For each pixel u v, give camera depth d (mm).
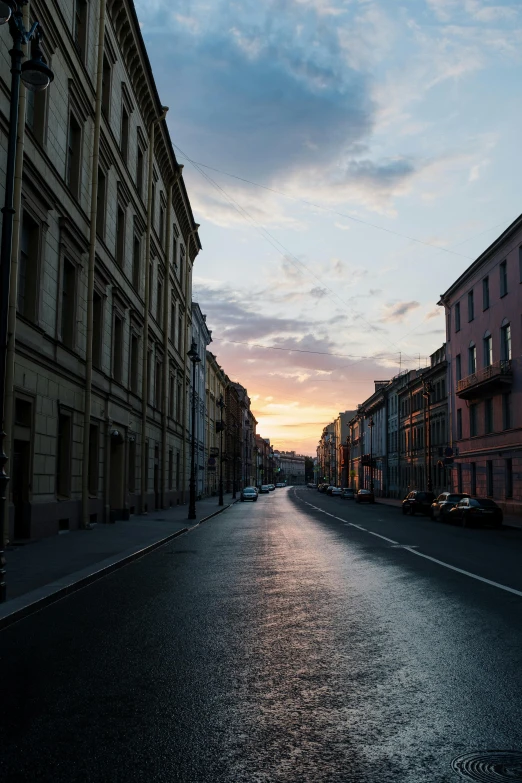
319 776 3742
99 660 6242
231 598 9578
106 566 12305
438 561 14188
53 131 18422
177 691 5289
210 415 70938
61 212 19016
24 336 16359
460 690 5289
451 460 42969
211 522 29359
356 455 114625
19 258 16500
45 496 18109
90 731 4418
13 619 7934
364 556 15180
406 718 4656
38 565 12430
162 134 34031
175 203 40438
